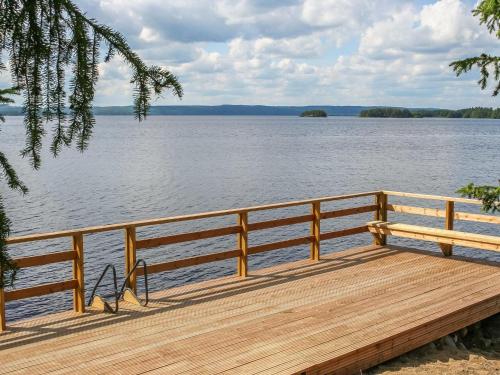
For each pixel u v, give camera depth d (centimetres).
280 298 700
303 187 3341
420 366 566
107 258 1670
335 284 764
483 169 4225
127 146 7462
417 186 3344
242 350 532
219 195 3025
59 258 618
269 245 837
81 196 2947
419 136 10562
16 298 592
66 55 256
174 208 2619
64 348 538
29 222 2230
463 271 834
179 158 5425
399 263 883
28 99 254
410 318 621
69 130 262
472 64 650
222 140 8981
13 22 246
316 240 897
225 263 1620
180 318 625
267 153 6053
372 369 552
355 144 7744
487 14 628
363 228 986
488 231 2088
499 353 643
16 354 523
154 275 1497
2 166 266
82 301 641
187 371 486
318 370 502
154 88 264
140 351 531
